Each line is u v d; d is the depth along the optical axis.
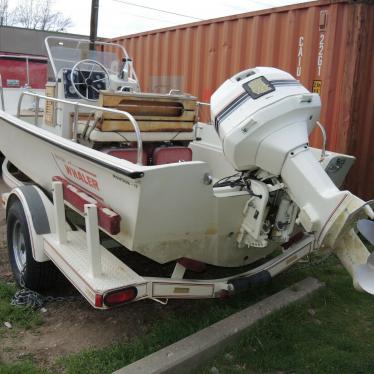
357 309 3.53
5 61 5.90
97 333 3.10
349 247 2.48
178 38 7.12
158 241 2.70
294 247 3.40
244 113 2.64
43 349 2.92
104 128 3.36
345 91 4.91
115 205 2.73
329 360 2.85
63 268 2.97
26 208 3.43
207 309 3.40
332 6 4.96
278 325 3.15
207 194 2.65
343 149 4.99
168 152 3.63
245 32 6.02
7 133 4.60
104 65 4.68
